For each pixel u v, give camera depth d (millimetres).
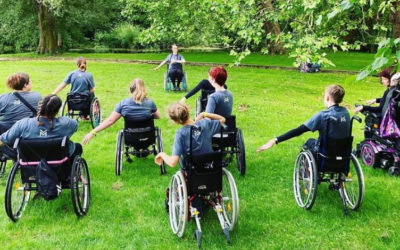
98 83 12219
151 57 22062
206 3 10188
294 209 4211
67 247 3479
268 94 10938
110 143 6625
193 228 3812
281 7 8258
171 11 14938
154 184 4895
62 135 3859
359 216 4051
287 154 6035
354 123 7965
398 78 4938
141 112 4949
